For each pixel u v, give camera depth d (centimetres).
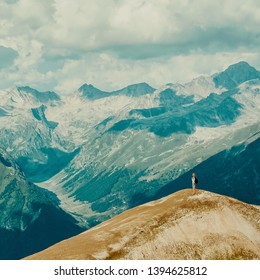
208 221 15888
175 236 15175
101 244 14512
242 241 15538
